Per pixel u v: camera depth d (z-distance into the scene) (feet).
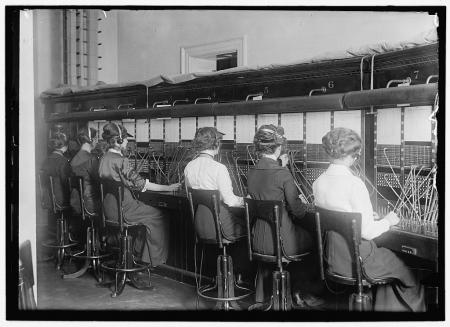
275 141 9.26
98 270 12.42
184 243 11.84
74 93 12.48
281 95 10.60
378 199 9.41
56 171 12.49
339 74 9.77
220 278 10.16
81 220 12.89
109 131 11.80
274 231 8.86
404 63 9.04
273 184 9.09
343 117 9.67
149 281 11.85
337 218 7.90
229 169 11.10
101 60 12.52
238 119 10.93
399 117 9.11
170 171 12.00
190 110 11.52
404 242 8.14
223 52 11.64
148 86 12.32
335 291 9.78
